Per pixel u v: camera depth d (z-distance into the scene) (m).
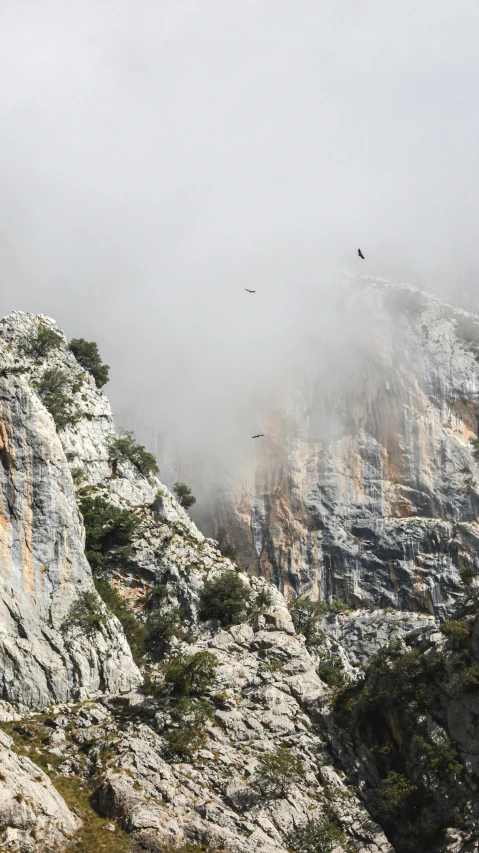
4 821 130.50
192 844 138.75
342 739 159.38
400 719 155.75
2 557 169.38
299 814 147.00
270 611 186.00
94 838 135.00
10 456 174.75
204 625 193.88
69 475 180.62
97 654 169.50
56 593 172.00
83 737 156.12
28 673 163.62
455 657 155.50
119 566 199.12
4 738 148.38
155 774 147.38
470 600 172.00
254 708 163.50
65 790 144.75
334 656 198.50
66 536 175.62
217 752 154.62
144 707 161.50
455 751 148.62
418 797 148.62
